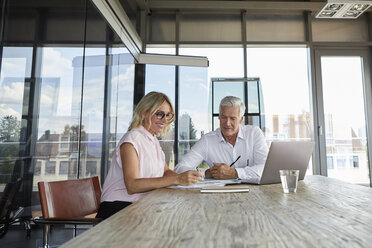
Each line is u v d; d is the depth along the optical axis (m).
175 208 0.75
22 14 1.54
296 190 1.08
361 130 4.03
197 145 2.02
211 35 4.13
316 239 0.46
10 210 1.45
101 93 2.58
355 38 4.16
